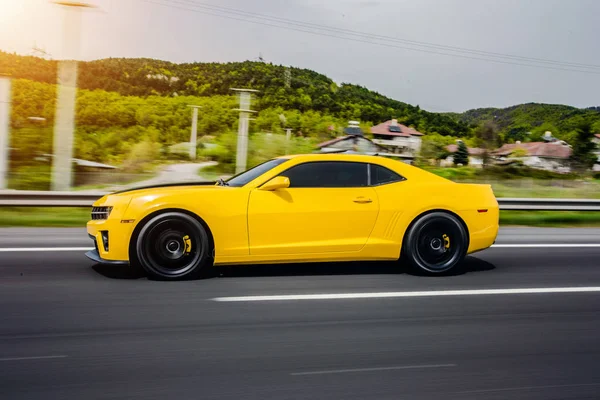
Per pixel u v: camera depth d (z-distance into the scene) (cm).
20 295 504
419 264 620
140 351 367
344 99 8725
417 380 330
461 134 7675
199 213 562
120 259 564
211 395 302
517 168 7031
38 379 318
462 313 480
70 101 1708
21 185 2669
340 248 595
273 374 333
